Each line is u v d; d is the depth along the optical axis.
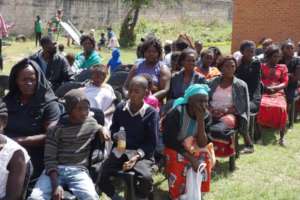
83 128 4.62
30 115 4.68
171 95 6.76
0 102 3.76
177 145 5.39
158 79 6.71
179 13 36.38
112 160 5.11
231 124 6.76
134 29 30.98
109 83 7.99
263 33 16.28
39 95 4.69
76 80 7.62
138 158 5.11
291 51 9.44
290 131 9.31
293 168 7.20
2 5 26.41
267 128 9.29
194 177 5.30
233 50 16.80
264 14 16.17
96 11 31.14
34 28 27.61
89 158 4.72
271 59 8.84
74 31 27.03
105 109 6.37
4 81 7.90
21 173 3.64
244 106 7.09
